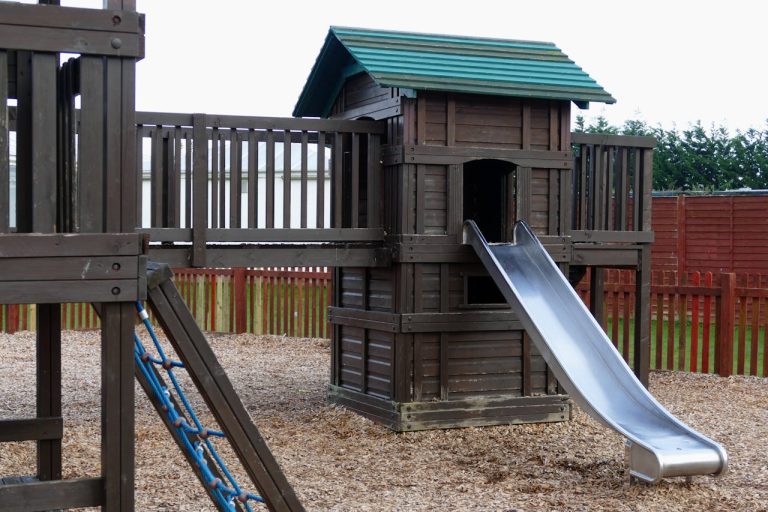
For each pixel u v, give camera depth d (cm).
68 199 499
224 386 462
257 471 467
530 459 776
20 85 512
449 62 927
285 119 870
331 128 890
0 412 958
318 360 1371
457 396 898
